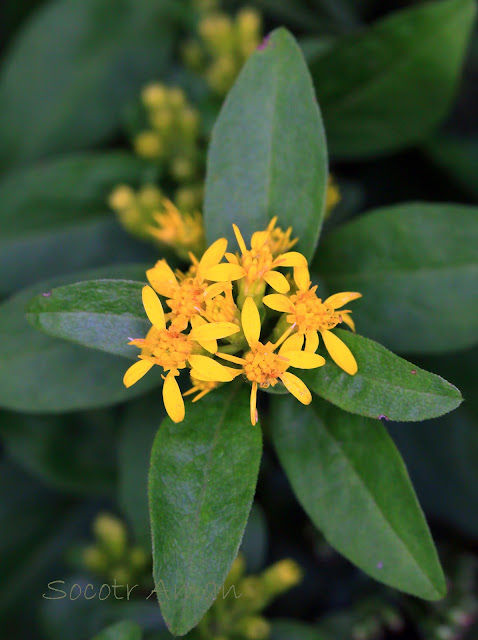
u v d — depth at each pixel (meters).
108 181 0.17
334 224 0.17
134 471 0.15
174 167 0.17
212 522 0.11
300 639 0.15
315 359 0.11
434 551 0.11
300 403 0.12
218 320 0.11
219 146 0.12
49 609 0.16
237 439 0.11
